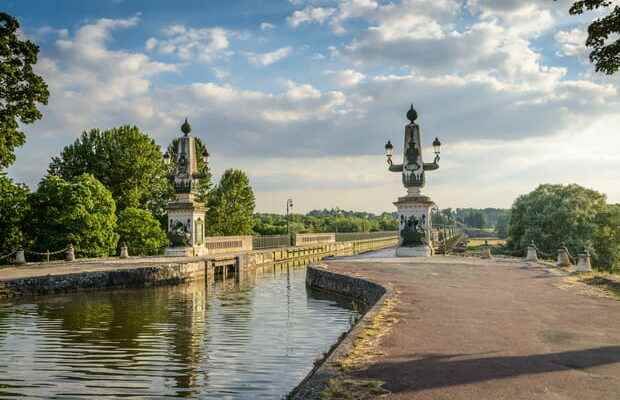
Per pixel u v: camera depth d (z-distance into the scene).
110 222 50.34
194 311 23.69
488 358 9.52
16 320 21.20
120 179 65.25
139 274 33.41
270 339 17.19
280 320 21.00
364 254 46.66
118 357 14.73
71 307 24.95
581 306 15.71
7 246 46.19
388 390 7.68
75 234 47.44
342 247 87.12
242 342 16.72
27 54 31.45
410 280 23.19
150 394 11.41
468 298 17.33
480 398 7.33
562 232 55.56
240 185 84.25
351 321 20.12
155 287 34.06
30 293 28.22
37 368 13.52
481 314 14.19
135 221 56.47
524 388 7.79
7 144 31.56
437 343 10.68
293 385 12.07
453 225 106.50
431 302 16.41
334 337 17.47
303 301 26.78
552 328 12.28
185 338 17.44
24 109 31.42
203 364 13.92
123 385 12.03
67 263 37.91
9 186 46.34
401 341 10.86
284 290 32.50
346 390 7.68
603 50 19.00
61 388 11.79
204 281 39.16
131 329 19.17
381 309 14.99
